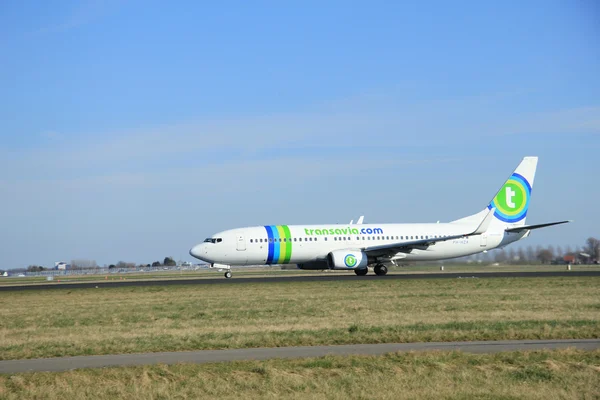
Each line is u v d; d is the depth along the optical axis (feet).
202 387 87.04
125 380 90.94
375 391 83.71
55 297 245.86
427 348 111.34
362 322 147.02
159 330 142.10
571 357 99.25
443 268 455.63
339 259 330.75
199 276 433.48
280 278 333.21
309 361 98.58
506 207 368.89
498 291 223.51
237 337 125.29
